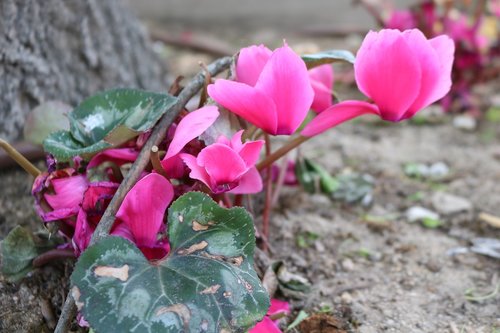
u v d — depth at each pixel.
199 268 0.38
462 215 0.57
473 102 0.80
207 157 0.38
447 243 0.54
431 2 0.75
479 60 0.75
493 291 0.49
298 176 0.52
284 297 0.47
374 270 0.50
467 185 0.62
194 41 0.95
